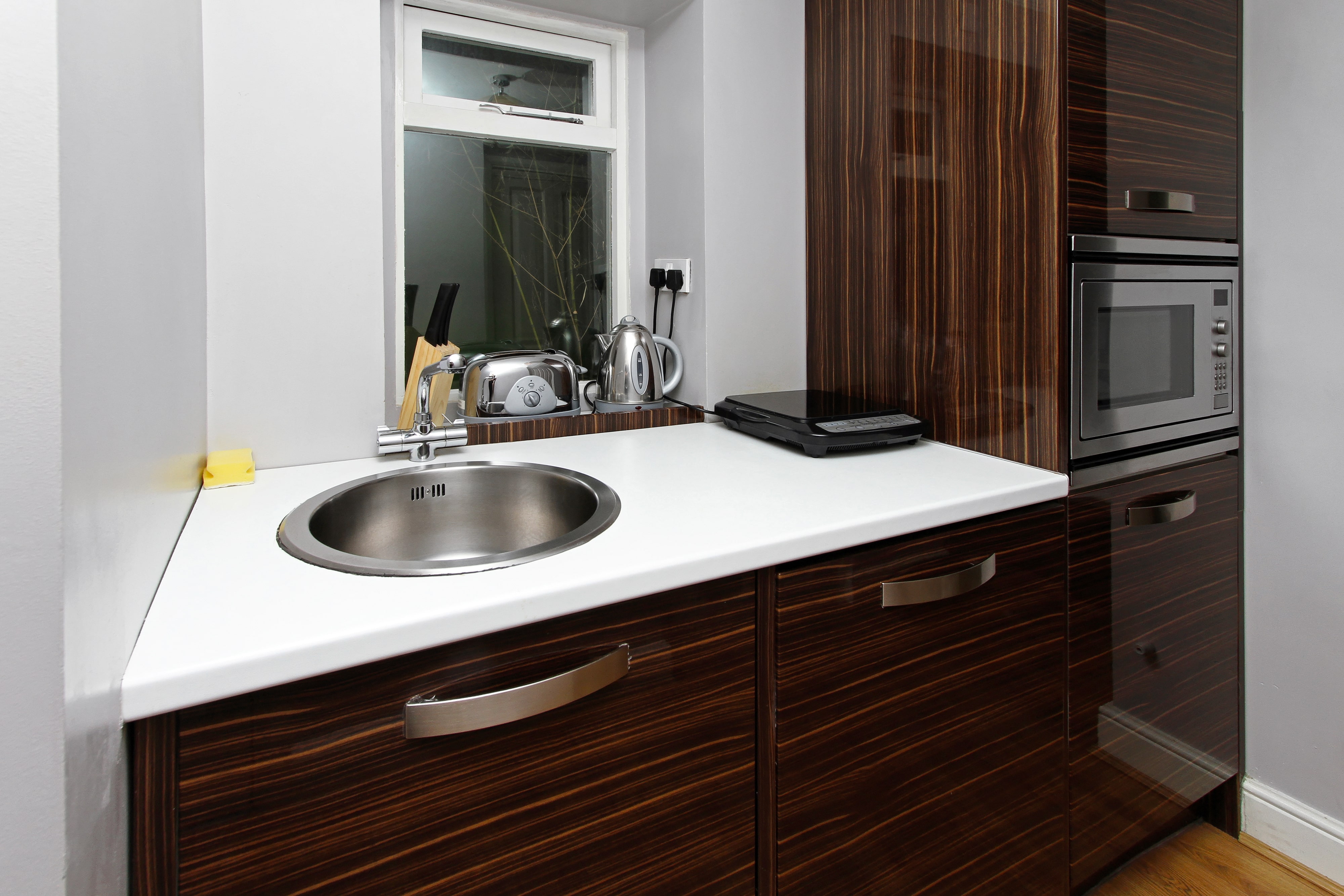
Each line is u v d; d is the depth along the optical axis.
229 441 1.23
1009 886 1.24
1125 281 1.29
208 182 1.18
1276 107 1.48
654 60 1.76
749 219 1.69
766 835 0.98
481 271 1.68
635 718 0.86
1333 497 1.46
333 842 0.70
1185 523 1.46
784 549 0.93
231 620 0.70
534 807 0.80
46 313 0.44
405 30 1.55
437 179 1.61
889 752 1.07
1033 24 1.21
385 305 1.55
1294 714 1.55
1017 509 1.19
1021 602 1.20
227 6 1.17
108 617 0.55
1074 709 1.29
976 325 1.37
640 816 0.87
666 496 1.11
